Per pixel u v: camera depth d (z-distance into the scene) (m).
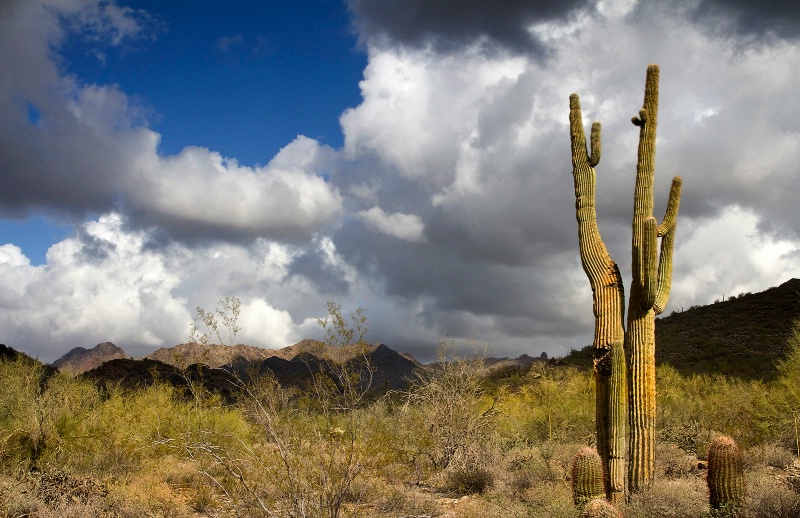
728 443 8.77
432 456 14.05
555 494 10.21
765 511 8.41
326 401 9.09
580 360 40.53
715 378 29.20
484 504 10.99
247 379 9.38
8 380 16.45
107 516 9.70
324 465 8.79
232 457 9.27
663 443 14.88
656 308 10.41
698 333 41.75
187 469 12.52
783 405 15.59
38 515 9.40
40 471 11.79
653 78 10.79
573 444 16.48
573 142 11.51
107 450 13.64
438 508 11.16
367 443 9.06
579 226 11.25
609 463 9.83
